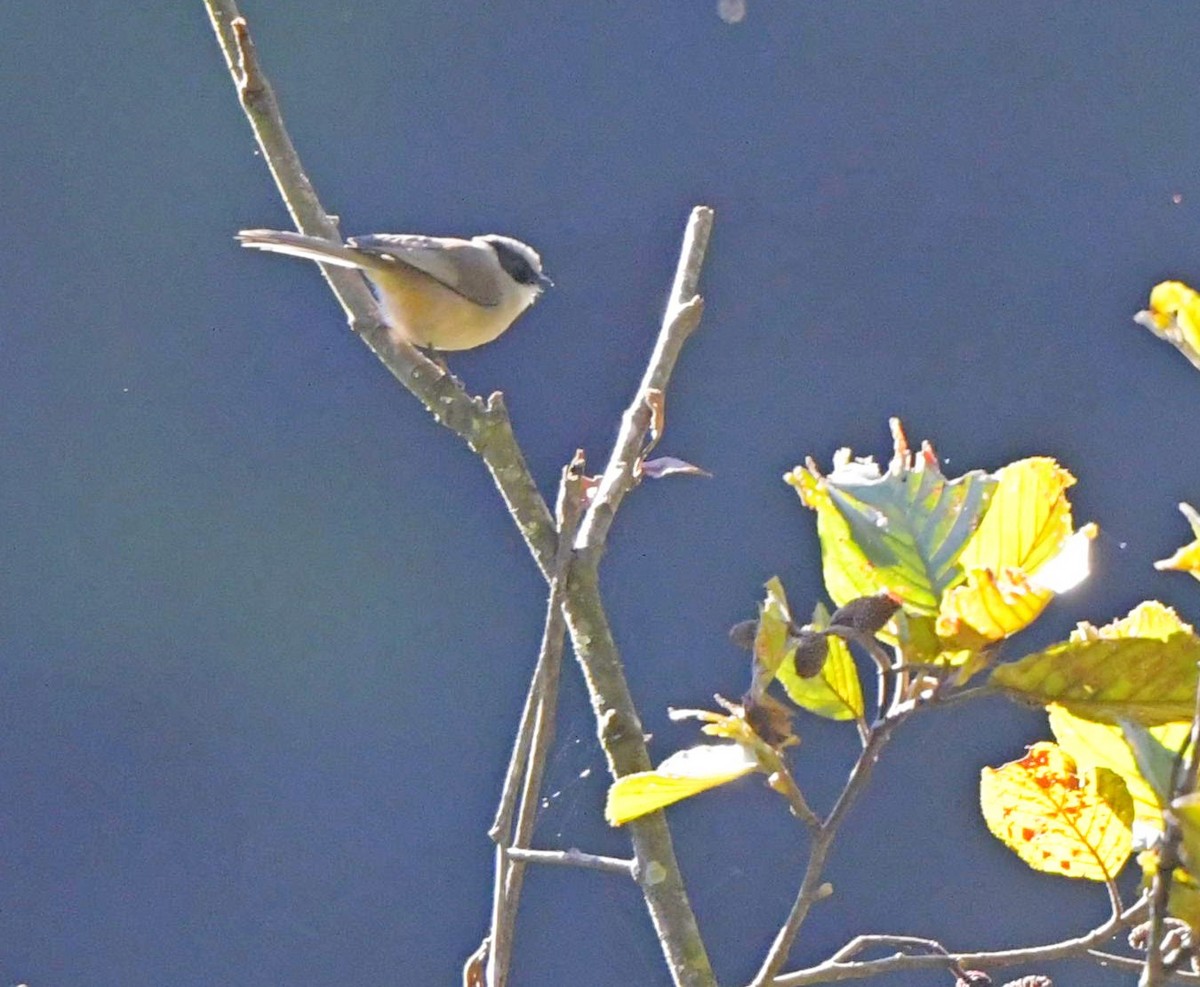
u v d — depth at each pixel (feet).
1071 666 9.91
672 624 34.55
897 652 10.61
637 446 12.86
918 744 29.43
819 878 10.00
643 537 35.32
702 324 38.81
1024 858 11.31
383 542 37.91
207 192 40.60
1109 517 35.47
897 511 10.72
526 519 12.88
